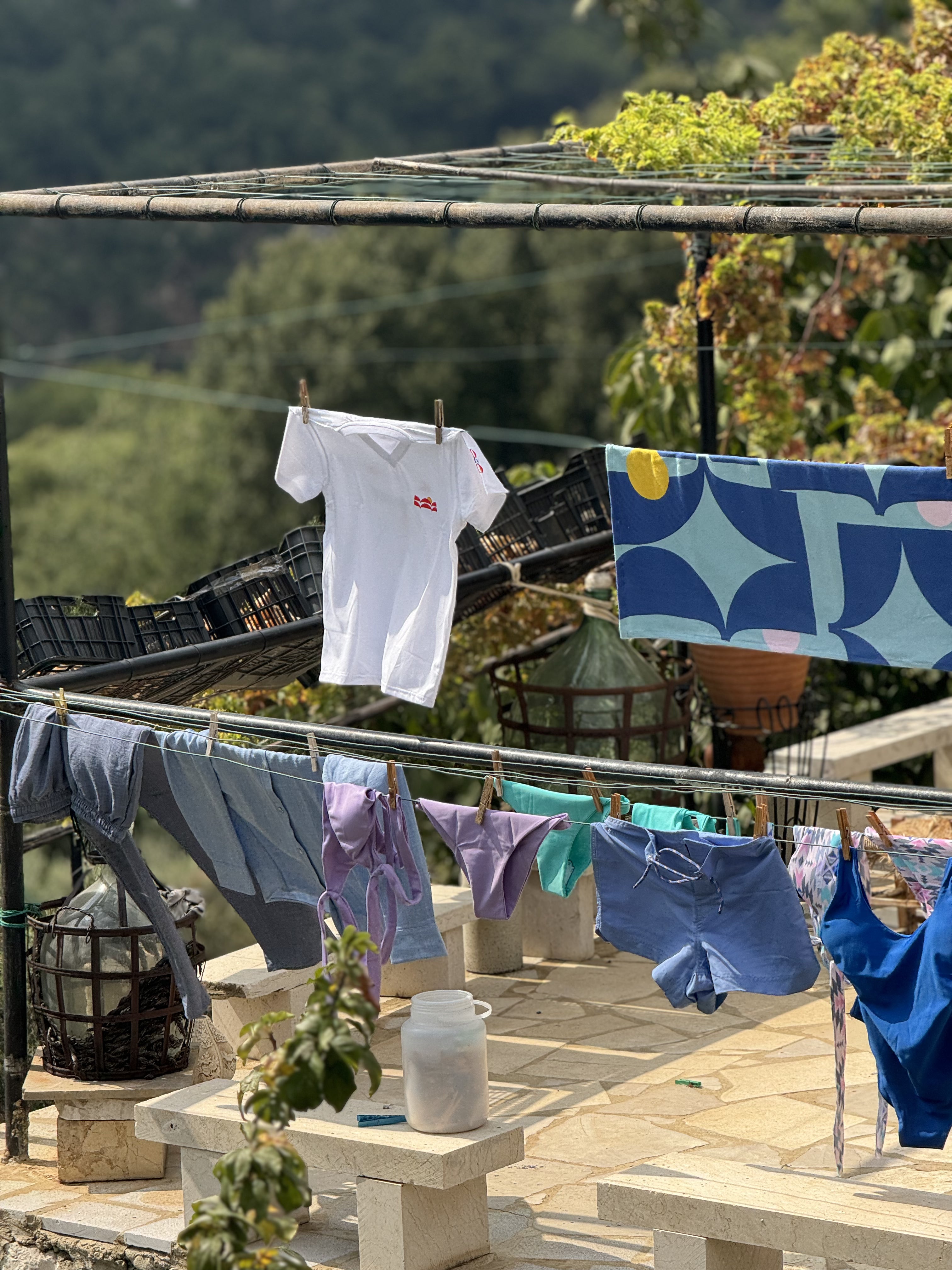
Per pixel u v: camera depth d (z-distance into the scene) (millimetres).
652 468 3816
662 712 6285
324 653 4496
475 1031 3764
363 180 5492
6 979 4723
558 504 6191
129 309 54719
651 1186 3480
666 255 28734
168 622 5133
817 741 7215
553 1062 5238
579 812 3662
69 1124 4516
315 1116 3910
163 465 34375
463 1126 3738
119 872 4262
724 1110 4762
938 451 8336
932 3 7527
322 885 4031
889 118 5957
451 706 8680
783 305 8859
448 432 4199
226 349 32562
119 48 57312
